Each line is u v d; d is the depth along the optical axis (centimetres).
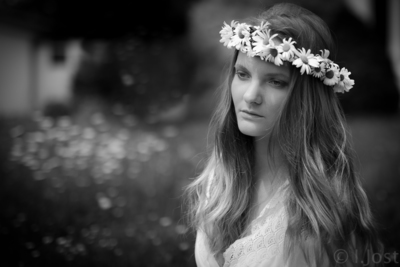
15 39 1142
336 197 149
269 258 147
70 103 927
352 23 1127
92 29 1155
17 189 424
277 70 147
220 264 168
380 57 1099
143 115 816
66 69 1096
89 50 1054
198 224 177
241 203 167
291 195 151
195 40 1077
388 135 714
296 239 145
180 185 441
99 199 403
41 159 509
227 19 1092
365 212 159
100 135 629
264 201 163
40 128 650
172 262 305
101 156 520
